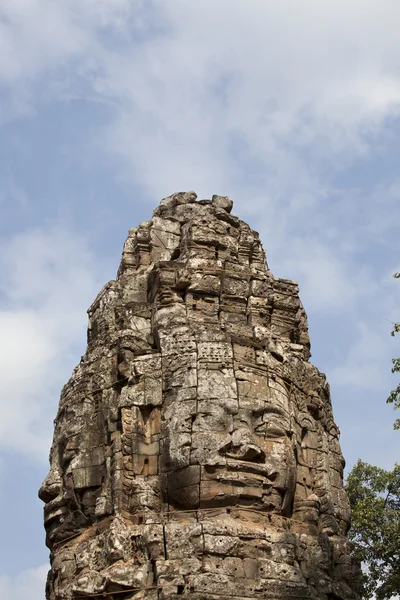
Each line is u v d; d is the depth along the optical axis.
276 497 31.70
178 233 38.00
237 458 31.55
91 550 31.48
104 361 34.66
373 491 43.44
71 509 33.28
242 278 36.38
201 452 31.44
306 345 36.97
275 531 31.14
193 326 34.25
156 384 33.12
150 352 33.81
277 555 30.67
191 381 32.56
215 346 33.12
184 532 30.44
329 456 35.00
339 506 34.53
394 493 43.34
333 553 32.56
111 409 33.59
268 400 32.84
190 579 29.56
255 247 37.97
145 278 36.84
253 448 31.56
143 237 37.62
